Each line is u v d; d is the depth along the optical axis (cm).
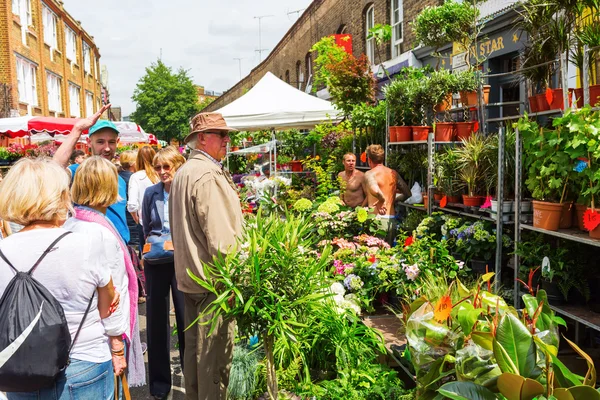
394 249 495
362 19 1370
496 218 424
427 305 276
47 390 217
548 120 493
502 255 439
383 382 342
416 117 689
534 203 369
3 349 201
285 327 268
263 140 1459
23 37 2294
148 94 5334
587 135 317
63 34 3012
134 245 752
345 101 908
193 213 327
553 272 348
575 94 455
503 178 416
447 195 518
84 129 380
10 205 220
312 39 1894
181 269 333
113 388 244
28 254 216
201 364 332
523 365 211
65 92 3025
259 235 289
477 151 470
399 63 1083
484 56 771
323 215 584
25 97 2352
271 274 281
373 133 817
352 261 488
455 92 625
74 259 221
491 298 263
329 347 374
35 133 1302
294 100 1002
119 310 249
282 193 906
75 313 223
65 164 366
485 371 227
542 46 502
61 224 237
